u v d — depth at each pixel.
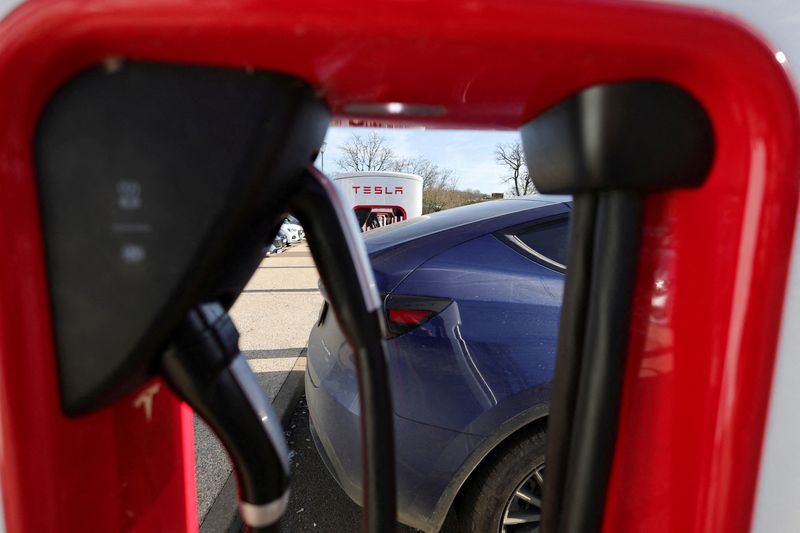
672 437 0.53
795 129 0.41
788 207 0.42
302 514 2.30
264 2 0.32
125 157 0.37
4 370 0.38
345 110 0.52
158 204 0.38
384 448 0.52
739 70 0.39
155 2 0.32
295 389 3.51
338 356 1.90
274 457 0.53
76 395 0.40
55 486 0.43
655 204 0.53
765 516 0.48
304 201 0.49
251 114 0.38
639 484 0.56
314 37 0.34
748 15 0.39
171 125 0.37
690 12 0.37
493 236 1.86
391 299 1.73
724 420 0.46
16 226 0.37
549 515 0.59
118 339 0.39
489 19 0.34
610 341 0.50
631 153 0.44
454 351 1.68
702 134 0.44
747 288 0.44
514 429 1.64
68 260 0.38
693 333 0.50
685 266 0.50
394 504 0.53
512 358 1.67
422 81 0.42
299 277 8.95
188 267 0.38
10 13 0.33
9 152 0.36
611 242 0.49
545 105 0.49
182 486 0.76
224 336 0.50
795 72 0.40
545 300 1.75
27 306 0.38
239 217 0.39
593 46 0.36
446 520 2.15
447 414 1.65
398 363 1.69
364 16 0.33
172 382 0.47
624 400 0.56
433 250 1.82
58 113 0.37
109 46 0.35
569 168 0.48
